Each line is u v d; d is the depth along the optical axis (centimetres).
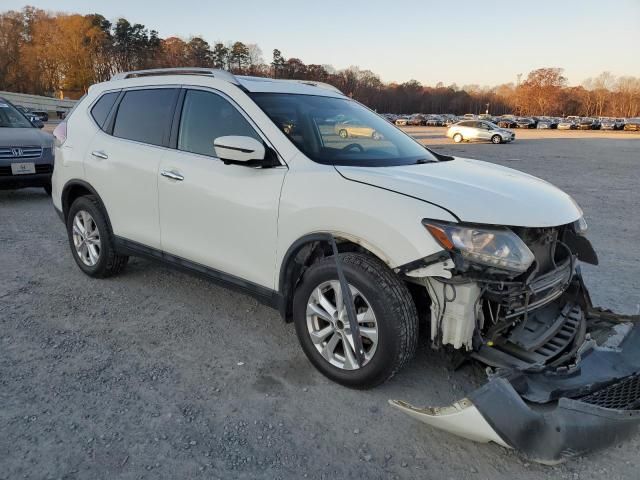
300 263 323
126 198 426
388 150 374
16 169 820
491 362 275
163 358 346
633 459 257
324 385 315
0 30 9356
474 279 260
